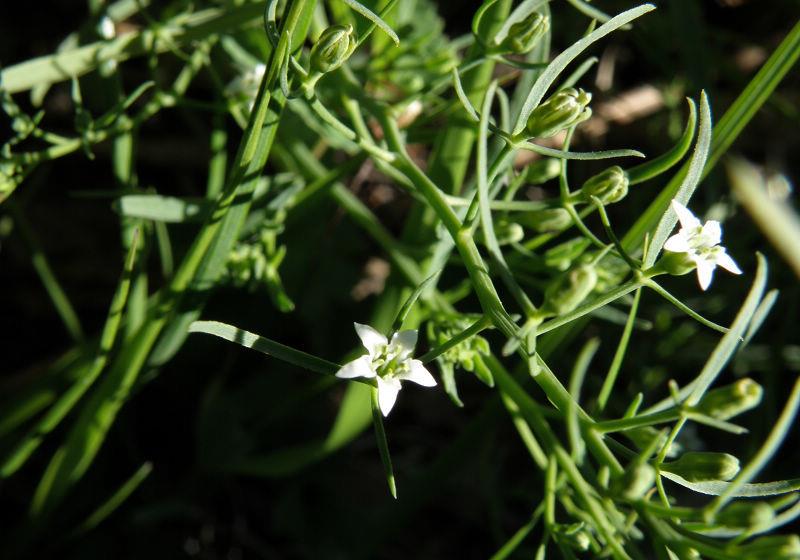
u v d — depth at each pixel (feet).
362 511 0.58
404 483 0.59
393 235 0.68
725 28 0.68
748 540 0.53
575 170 0.65
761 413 0.57
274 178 0.47
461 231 0.38
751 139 0.69
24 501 0.55
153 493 0.57
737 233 0.62
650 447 0.34
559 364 0.59
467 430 0.53
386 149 0.45
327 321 0.61
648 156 0.65
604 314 0.47
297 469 0.53
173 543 0.56
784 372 0.61
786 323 0.56
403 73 0.53
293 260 0.59
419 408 0.65
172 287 0.43
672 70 0.58
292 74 0.38
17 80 0.45
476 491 0.61
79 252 0.64
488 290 0.36
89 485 0.56
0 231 0.55
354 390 0.51
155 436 0.59
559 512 0.56
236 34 0.50
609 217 0.62
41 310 0.62
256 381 0.59
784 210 0.47
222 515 0.58
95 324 0.63
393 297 0.50
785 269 0.59
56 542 0.53
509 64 0.41
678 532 0.35
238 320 0.60
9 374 0.60
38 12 0.66
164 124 0.66
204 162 0.66
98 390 0.47
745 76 0.64
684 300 0.59
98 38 0.49
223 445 0.56
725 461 0.35
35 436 0.48
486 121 0.36
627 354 0.59
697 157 0.37
